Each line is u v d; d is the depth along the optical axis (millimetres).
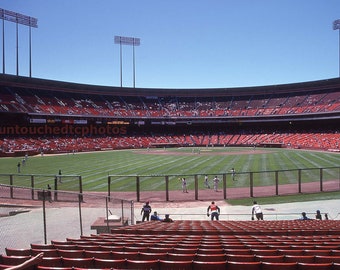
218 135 98250
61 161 54500
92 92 96625
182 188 31406
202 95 106438
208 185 32969
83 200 24156
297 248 8430
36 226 14695
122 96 101688
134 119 93188
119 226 15273
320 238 10602
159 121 95062
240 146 90125
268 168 42812
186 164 48688
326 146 72875
